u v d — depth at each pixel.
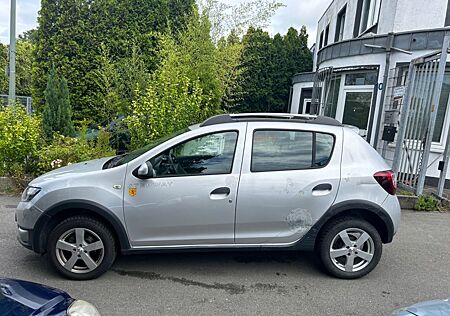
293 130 3.67
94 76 10.84
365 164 3.67
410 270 4.00
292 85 16.25
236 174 3.50
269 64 16.64
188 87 8.12
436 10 8.16
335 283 3.64
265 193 3.50
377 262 3.73
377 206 3.60
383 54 8.31
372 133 8.59
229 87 10.60
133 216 3.44
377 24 9.99
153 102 7.23
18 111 7.14
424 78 6.69
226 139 3.58
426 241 4.90
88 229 3.46
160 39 9.92
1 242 4.32
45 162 6.73
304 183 3.54
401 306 3.26
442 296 3.47
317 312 3.11
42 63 10.81
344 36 13.65
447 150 6.55
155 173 3.47
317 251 3.77
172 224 3.48
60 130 8.62
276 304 3.21
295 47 17.41
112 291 3.33
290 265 4.04
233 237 3.56
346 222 3.64
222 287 3.49
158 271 3.78
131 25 11.25
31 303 1.98
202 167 3.52
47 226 3.46
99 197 3.39
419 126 6.81
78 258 3.48
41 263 3.84
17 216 3.55
